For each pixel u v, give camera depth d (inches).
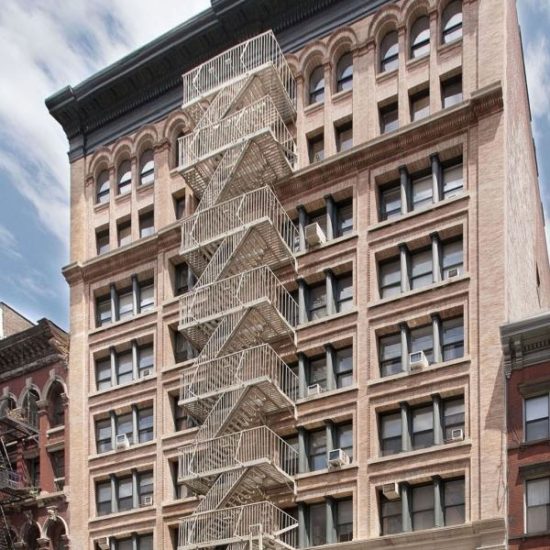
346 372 1488.7
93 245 1916.8
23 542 1802.4
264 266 1519.4
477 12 1531.7
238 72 1711.4
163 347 1727.4
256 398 1466.5
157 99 1905.8
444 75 1534.2
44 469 1830.7
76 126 2007.9
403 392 1396.4
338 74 1669.5
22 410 1909.4
